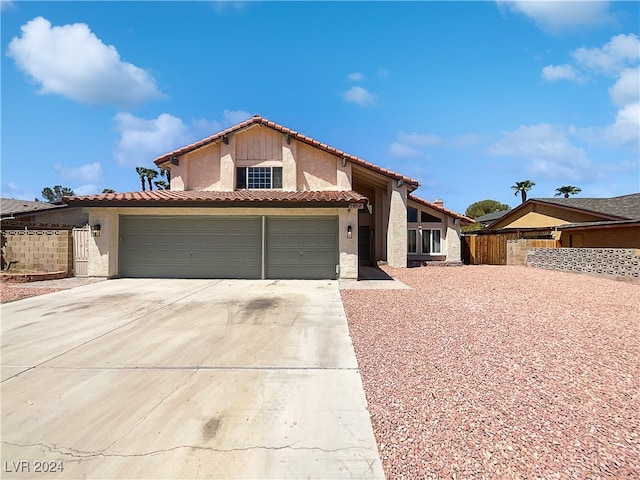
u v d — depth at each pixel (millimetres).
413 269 17734
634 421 3518
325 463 3041
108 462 3072
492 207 62438
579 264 14633
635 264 12070
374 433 3461
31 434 3486
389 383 4535
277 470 2961
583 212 23500
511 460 2947
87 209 14070
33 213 24938
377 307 8914
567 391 4176
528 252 18297
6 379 4777
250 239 14273
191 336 6711
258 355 5676
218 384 4609
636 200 23812
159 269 14336
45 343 6289
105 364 5312
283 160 17547
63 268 14484
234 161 17562
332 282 13414
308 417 3775
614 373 4676
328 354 5672
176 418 3773
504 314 7914
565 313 7945
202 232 14312
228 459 3104
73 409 3973
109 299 10109
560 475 2760
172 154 17172
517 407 3816
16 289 11609
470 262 22312
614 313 7910
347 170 17703
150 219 14359
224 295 10719
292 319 7895
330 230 14219
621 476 2744
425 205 20406
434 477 2799
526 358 5258
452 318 7633
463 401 3977
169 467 3008
